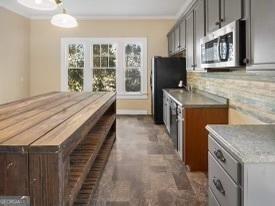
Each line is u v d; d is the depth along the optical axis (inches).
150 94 334.6
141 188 134.0
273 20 66.2
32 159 58.6
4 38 272.4
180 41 234.7
